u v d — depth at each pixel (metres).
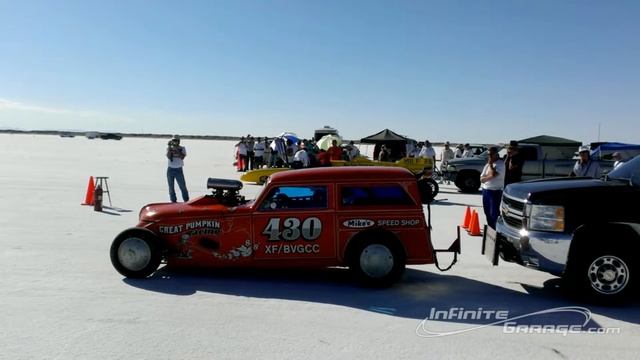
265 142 26.83
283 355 4.26
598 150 15.84
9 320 4.95
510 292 6.22
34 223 10.23
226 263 6.50
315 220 6.34
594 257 5.59
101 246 8.25
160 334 4.66
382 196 6.34
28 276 6.47
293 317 5.20
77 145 67.06
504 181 9.42
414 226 6.25
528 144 18.02
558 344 4.64
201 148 67.88
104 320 5.00
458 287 6.41
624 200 5.59
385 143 24.42
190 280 6.48
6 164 27.70
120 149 56.25
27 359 4.10
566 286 6.47
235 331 4.78
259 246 6.41
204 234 6.51
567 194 5.72
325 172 6.52
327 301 5.75
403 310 5.48
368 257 6.20
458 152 26.59
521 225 6.03
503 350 4.49
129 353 4.24
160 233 6.57
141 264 6.42
